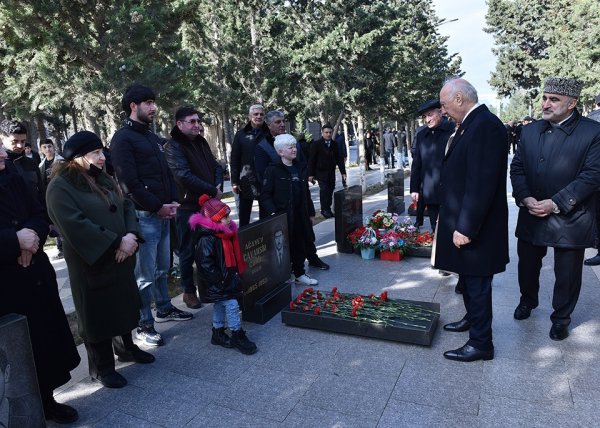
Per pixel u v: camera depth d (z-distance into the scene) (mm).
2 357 2334
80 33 10125
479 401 3059
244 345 3863
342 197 6852
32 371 2453
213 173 5059
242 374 3533
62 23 10008
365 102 16359
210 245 3803
